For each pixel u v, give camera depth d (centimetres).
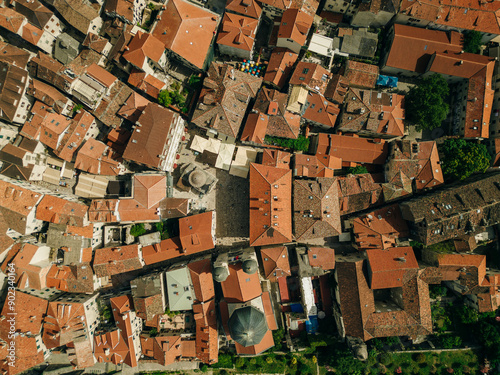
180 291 6141
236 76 6050
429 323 6100
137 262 6122
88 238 6003
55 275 6022
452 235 5884
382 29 6366
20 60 5809
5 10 5684
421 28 6153
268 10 6209
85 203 6362
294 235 6131
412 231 6259
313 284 6681
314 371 6506
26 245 5919
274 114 6016
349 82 6288
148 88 6112
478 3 5912
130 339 6081
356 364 6091
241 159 6481
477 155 5862
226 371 6631
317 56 6456
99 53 5962
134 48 5734
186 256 6738
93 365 6656
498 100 6166
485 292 6094
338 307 6362
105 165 6109
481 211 5809
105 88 6006
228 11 6169
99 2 5953
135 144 5747
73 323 5847
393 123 6112
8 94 5706
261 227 5844
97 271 6038
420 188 6200
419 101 5981
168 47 5791
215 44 6384
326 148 6244
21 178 5934
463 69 6006
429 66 6094
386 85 6412
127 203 5934
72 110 6212
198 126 6494
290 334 6581
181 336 6347
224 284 6009
